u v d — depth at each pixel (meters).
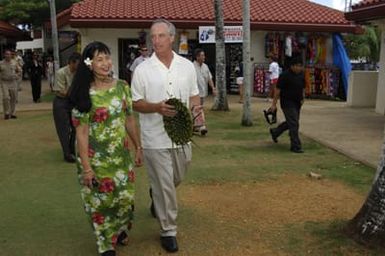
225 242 5.07
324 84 21.23
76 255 4.85
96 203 4.54
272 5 22.92
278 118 13.87
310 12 22.45
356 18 14.40
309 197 6.51
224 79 15.52
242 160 8.72
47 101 19.97
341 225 5.26
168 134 4.73
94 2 21.61
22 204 6.35
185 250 4.91
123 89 4.59
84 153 4.42
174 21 20.58
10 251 4.93
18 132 11.95
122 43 21.05
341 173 7.76
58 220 5.77
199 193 6.74
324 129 11.98
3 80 14.23
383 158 4.80
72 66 8.39
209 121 13.45
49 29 35.84
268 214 5.86
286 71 9.48
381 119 13.78
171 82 4.80
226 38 16.19
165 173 4.80
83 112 4.38
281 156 9.05
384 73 14.94
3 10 37.16
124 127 4.60
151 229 5.45
